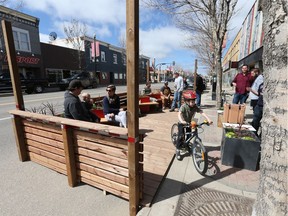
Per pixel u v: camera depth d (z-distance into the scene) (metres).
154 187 2.81
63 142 2.85
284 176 1.36
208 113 7.96
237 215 2.29
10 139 5.02
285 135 1.32
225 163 3.46
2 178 3.19
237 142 3.32
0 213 2.44
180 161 3.65
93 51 27.59
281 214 1.39
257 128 4.62
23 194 2.79
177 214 2.32
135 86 2.02
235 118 5.04
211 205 2.46
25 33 19.58
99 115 5.48
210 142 4.60
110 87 4.68
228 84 34.78
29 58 20.02
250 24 16.86
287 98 1.29
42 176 3.25
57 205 2.57
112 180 2.61
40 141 3.41
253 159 3.27
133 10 1.81
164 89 10.03
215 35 8.30
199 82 9.25
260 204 1.60
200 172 3.20
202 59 25.67
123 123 4.50
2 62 17.61
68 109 3.32
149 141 4.67
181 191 2.76
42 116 3.11
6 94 14.80
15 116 3.55
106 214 2.41
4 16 17.75
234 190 2.76
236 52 27.39
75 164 2.94
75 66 26.34
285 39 1.25
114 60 36.03
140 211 2.39
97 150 2.65
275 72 1.34
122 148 2.41
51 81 22.72
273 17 1.29
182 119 3.47
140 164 2.42
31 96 14.13
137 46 1.94
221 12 7.65
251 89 5.54
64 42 30.09
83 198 2.70
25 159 3.78
